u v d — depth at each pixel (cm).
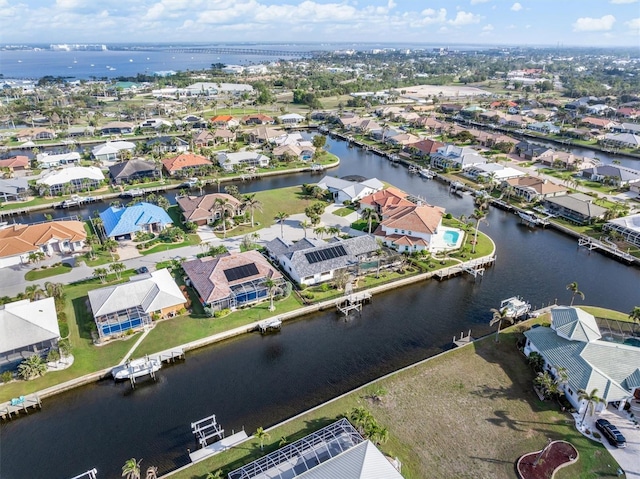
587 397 5397
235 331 7262
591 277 9362
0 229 9912
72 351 6694
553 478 4834
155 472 4888
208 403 5991
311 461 4828
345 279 8444
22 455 5253
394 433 5394
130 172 14512
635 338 6781
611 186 14500
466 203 13638
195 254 9669
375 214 10606
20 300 7412
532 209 12756
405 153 18912
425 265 9444
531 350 6681
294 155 17350
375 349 7106
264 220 11606
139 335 7075
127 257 9531
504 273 9462
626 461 5041
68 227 10056
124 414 5816
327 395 6156
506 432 5428
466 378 6300
